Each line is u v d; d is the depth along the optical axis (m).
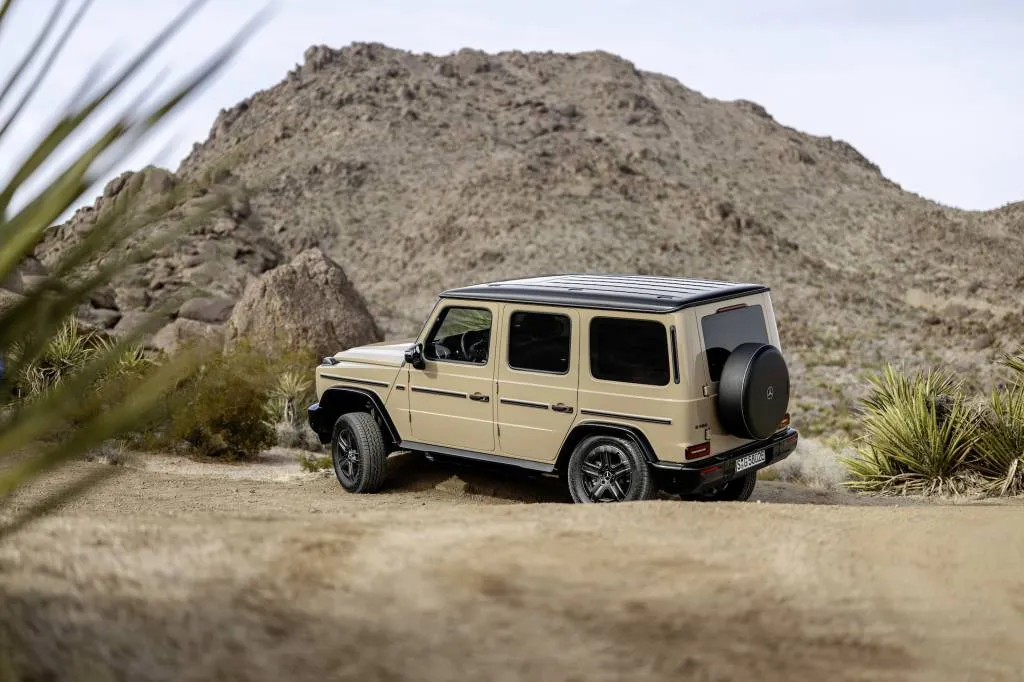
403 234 119.50
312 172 138.50
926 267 121.94
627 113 177.88
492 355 8.13
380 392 8.98
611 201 115.44
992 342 71.94
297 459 13.66
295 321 24.64
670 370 7.09
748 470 7.62
